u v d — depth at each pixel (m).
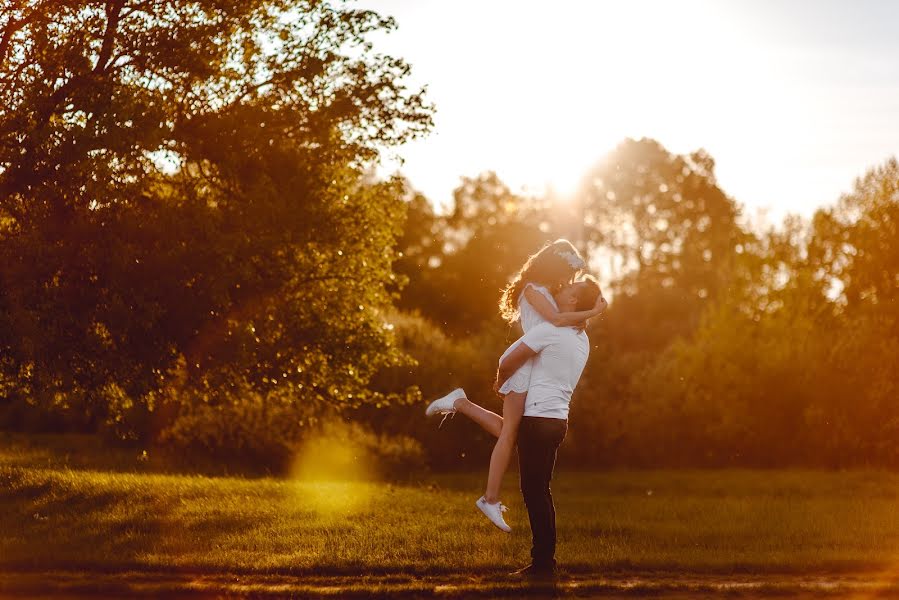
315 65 14.66
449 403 7.09
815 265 33.34
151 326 12.52
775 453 28.80
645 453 29.88
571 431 30.12
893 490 17.64
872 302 32.75
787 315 30.67
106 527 9.17
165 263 12.43
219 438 24.23
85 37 13.02
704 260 61.34
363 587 6.23
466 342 31.80
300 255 14.81
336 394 16.23
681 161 66.44
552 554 6.82
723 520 10.72
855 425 27.58
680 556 7.50
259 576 6.68
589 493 18.89
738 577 6.74
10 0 12.79
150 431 25.42
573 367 6.80
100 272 12.33
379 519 10.05
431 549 7.78
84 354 12.52
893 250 33.06
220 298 12.88
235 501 11.57
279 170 14.67
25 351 11.89
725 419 28.89
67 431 32.47
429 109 15.49
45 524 9.35
